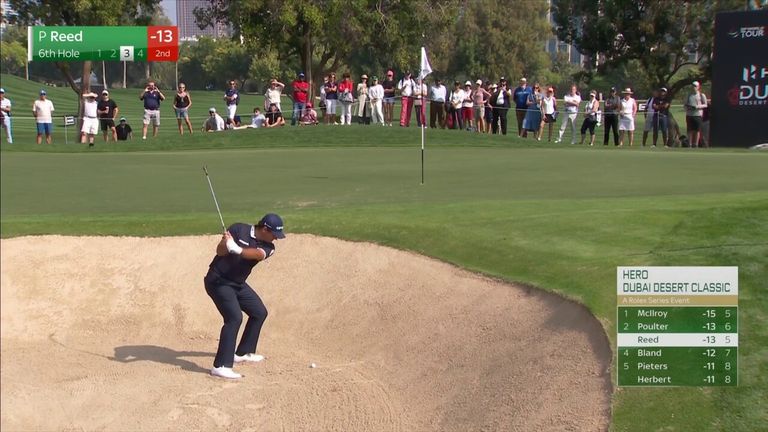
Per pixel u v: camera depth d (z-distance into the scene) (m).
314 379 8.12
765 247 8.16
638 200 11.35
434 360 7.89
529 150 20.70
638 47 33.34
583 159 17.86
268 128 24.23
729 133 23.05
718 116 23.20
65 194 13.59
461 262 9.28
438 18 35.56
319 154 20.06
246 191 13.83
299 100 27.36
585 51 35.16
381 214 11.23
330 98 27.09
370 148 21.69
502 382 7.01
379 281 9.52
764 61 22.31
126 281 10.17
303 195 13.30
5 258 10.25
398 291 9.22
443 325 8.32
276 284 10.00
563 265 8.44
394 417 7.25
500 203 11.66
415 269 9.47
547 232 9.65
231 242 8.15
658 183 13.55
